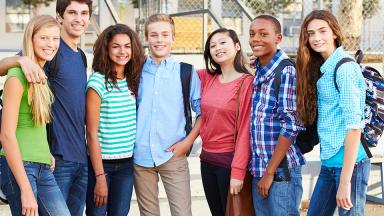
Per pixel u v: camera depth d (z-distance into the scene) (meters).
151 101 4.16
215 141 4.16
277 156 3.82
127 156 4.10
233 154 4.12
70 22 3.96
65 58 3.86
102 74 4.00
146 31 4.23
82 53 4.05
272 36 4.02
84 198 4.02
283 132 3.79
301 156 3.99
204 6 7.80
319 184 3.99
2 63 3.50
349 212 3.85
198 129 4.25
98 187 3.99
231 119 4.09
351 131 3.63
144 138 4.17
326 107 3.79
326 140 3.81
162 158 4.18
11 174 3.51
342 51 3.79
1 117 3.53
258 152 3.95
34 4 14.73
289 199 3.92
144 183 4.27
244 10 7.61
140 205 4.34
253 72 4.23
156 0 10.15
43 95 3.51
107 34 4.01
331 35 3.78
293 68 3.89
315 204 4.01
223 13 11.02
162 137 4.17
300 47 3.84
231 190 4.01
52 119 3.78
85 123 4.04
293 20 11.20
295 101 3.84
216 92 4.14
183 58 8.03
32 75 3.35
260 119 3.92
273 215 3.91
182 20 9.88
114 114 4.02
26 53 3.57
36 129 3.55
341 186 3.68
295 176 3.95
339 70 3.67
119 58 3.99
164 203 5.72
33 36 3.57
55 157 3.80
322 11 3.81
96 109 3.97
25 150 3.50
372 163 6.48
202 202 5.89
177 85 4.18
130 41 4.03
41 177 3.57
